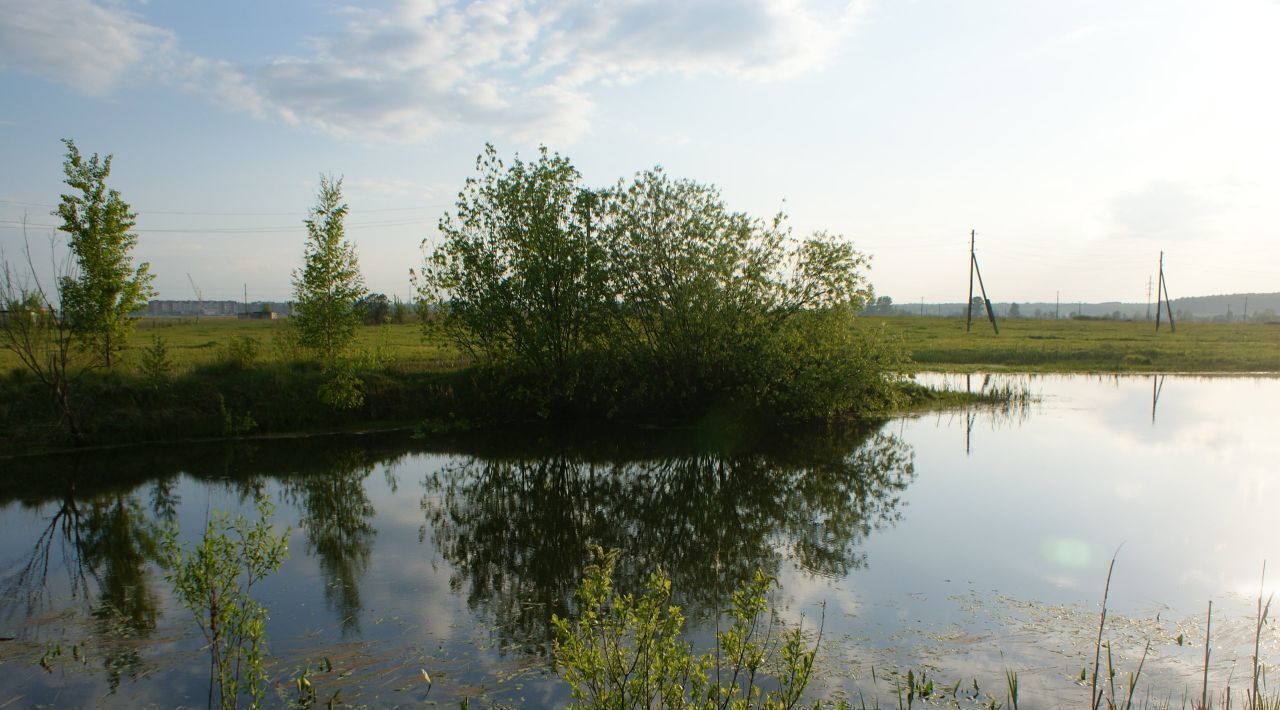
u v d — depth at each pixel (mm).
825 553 11242
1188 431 21516
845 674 7395
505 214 23312
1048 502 13922
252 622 5957
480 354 26547
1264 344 54281
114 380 20125
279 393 21609
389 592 9812
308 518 13414
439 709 6812
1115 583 9828
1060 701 6863
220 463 17734
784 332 23078
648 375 24047
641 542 11992
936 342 52031
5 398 18656
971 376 37125
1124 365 41719
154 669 7617
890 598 9422
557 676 7469
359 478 16594
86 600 9492
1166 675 7348
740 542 11883
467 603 9430
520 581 10258
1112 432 21500
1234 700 6793
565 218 23469
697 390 23594
